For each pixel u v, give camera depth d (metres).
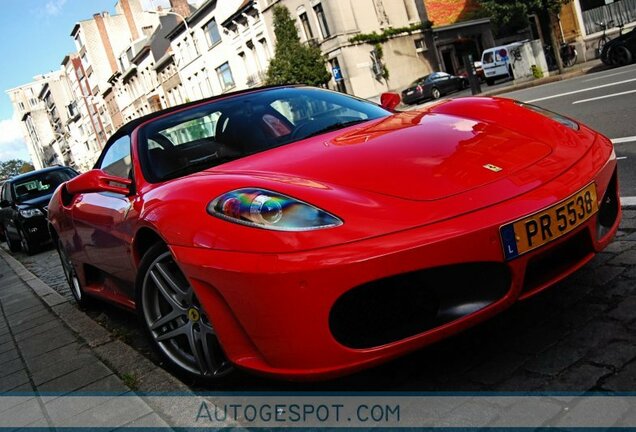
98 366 2.95
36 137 129.62
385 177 2.11
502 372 2.04
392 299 1.92
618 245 2.98
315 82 30.41
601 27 20.14
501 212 1.93
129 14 71.38
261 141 2.90
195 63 46.28
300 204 1.97
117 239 2.93
